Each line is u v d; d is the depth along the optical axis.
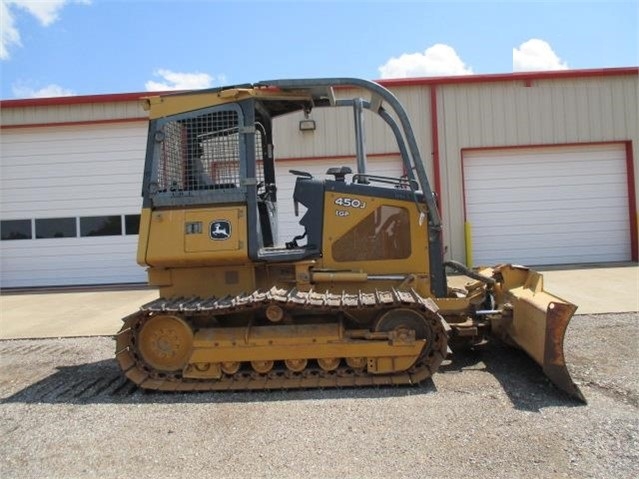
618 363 5.18
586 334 6.33
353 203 5.19
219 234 4.84
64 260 12.78
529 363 5.28
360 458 3.29
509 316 5.25
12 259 12.84
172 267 5.06
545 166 12.58
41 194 12.80
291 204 12.42
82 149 12.72
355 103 5.60
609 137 12.39
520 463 3.16
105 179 12.70
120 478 3.15
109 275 12.72
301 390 4.57
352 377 4.68
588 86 12.35
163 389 4.63
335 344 4.63
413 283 5.10
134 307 9.60
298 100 5.25
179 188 4.94
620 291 8.97
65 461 3.39
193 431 3.80
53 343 7.11
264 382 4.64
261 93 4.95
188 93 4.97
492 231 12.66
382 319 4.69
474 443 3.44
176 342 4.78
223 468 3.22
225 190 4.86
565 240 12.64
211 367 4.71
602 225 12.64
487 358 5.50
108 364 5.88
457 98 12.29
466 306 5.12
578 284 9.73
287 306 4.66
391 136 12.23
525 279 5.60
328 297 4.77
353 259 5.16
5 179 12.86
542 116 12.35
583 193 12.62
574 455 3.23
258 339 4.66
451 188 12.34
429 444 3.44
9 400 4.65
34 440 3.73
